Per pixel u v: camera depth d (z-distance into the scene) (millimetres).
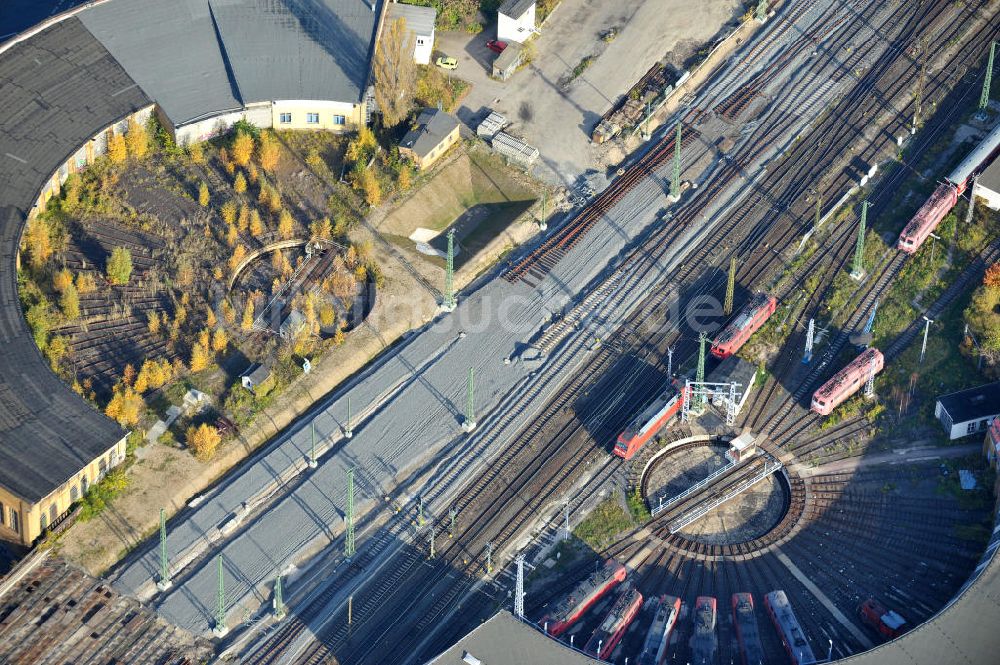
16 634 192375
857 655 185250
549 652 187750
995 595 189875
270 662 195125
